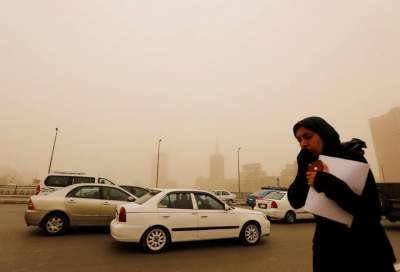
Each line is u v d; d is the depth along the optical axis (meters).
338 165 1.59
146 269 5.62
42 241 7.81
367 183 1.58
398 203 11.29
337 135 1.82
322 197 1.59
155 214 6.98
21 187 27.30
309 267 5.96
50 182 12.71
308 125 1.81
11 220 11.21
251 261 6.35
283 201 13.18
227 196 28.33
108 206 9.33
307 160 1.89
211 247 7.62
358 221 1.54
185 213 7.30
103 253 6.75
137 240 6.71
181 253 6.91
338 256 1.58
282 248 7.70
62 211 8.75
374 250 1.53
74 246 7.37
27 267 5.59
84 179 13.16
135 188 13.64
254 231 8.09
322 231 1.71
